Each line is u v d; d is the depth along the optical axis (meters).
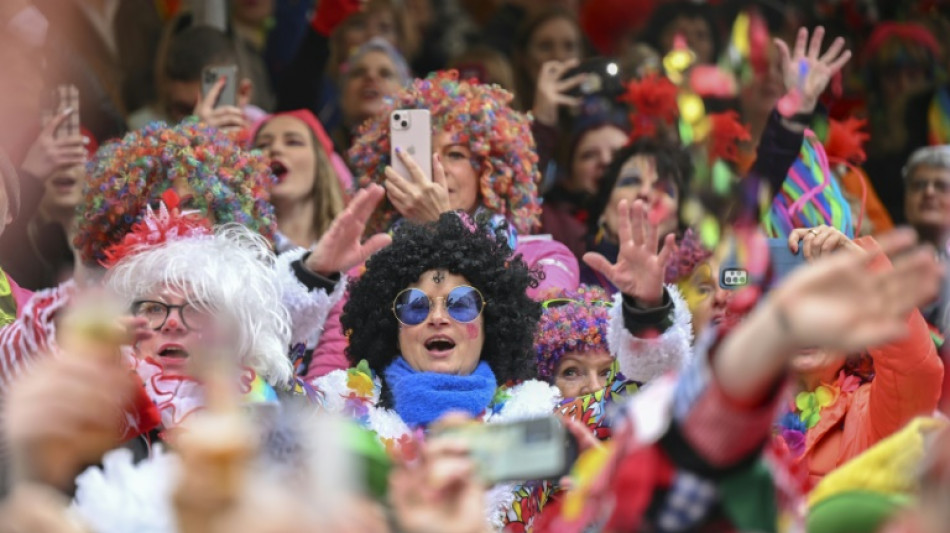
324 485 5.99
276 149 16.48
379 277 12.55
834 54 16.50
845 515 7.12
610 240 17.38
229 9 19.84
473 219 13.60
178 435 9.23
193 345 10.25
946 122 20.03
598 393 12.02
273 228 14.62
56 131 15.88
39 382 6.05
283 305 11.63
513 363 12.67
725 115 18.61
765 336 5.66
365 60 19.41
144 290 10.41
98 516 8.31
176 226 11.07
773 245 12.38
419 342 12.34
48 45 17.14
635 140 17.59
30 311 8.82
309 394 11.33
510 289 12.65
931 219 18.12
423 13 21.50
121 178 13.95
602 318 14.04
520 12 22.05
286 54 19.97
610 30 20.81
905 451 7.17
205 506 5.49
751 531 6.10
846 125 18.16
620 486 6.16
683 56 19.66
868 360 12.63
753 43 20.03
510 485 11.79
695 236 16.98
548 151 18.45
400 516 6.33
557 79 18.59
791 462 9.41
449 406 11.98
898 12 20.42
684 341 11.51
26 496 5.98
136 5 18.97
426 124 15.64
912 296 5.54
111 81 18.67
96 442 6.12
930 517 5.79
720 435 5.96
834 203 16.23
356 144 16.44
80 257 14.20
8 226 15.46
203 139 14.25
